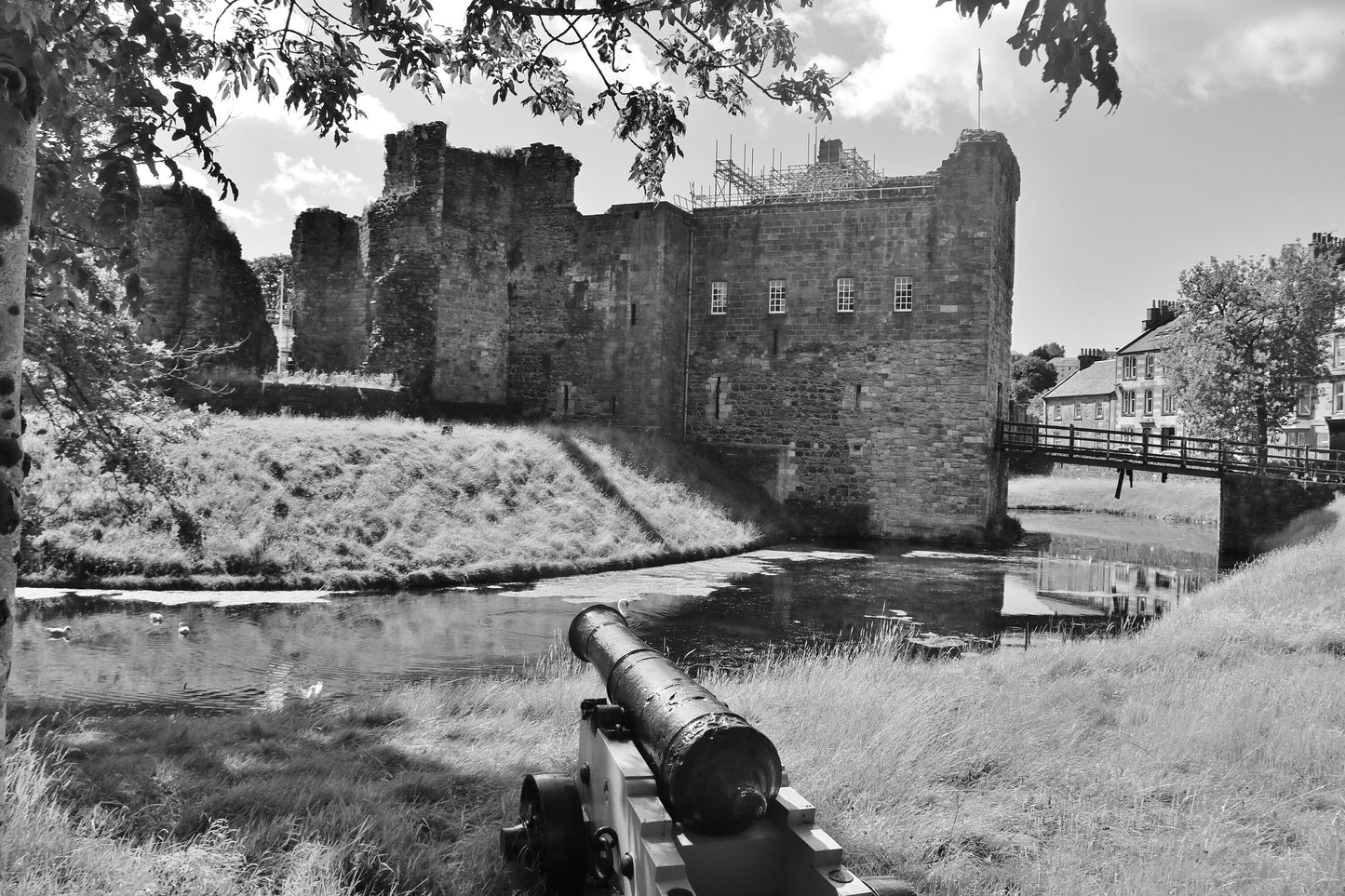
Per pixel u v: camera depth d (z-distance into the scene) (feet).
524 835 17.11
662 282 115.14
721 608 62.44
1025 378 303.89
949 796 21.48
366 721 28.89
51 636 47.03
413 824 18.79
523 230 122.31
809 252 115.03
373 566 66.64
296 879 15.31
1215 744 24.54
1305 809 20.83
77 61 14.62
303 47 22.22
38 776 18.53
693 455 115.65
